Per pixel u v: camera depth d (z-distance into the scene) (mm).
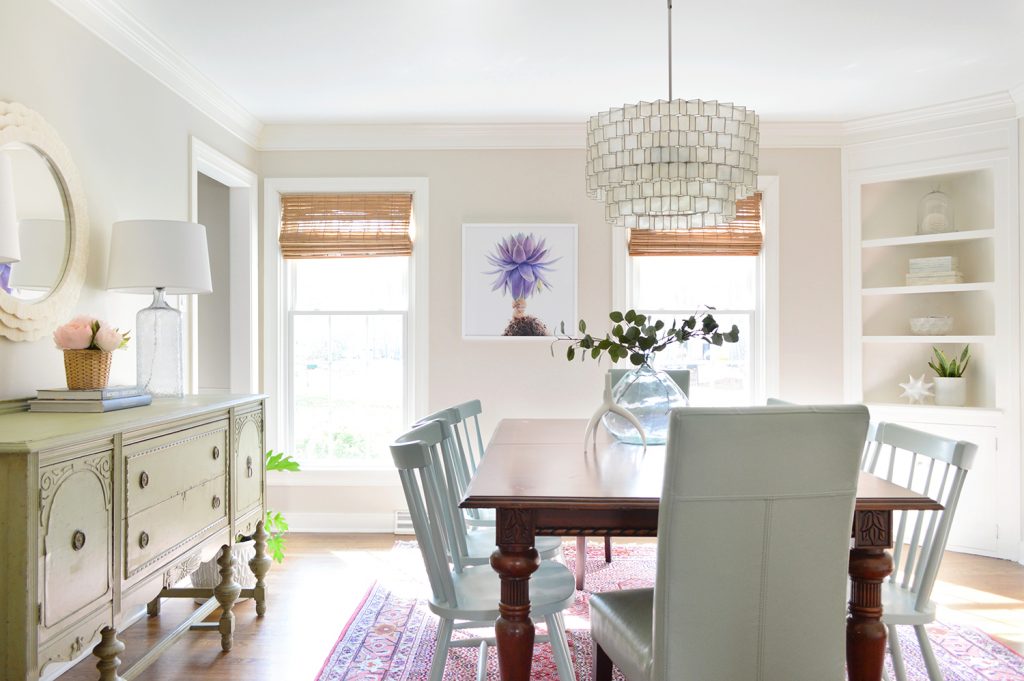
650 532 2055
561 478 2266
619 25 3352
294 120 4797
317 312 5035
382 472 4953
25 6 2631
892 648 2295
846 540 1750
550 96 4340
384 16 3248
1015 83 4148
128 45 3283
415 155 4961
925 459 4602
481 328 4906
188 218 3895
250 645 3072
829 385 4871
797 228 4879
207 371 4949
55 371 2785
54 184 2771
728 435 1635
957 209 4766
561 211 4926
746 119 2760
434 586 2203
